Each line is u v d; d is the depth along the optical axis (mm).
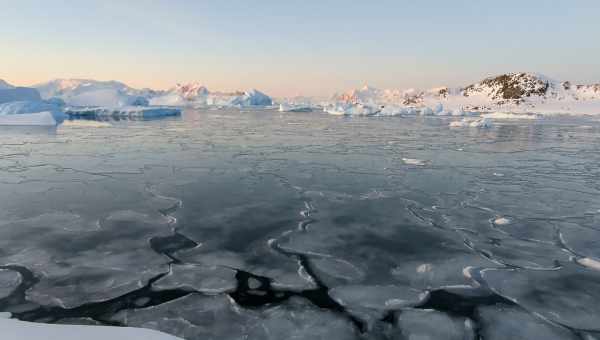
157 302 3350
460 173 9086
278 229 5180
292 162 10234
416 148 13508
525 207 6383
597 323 3172
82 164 9539
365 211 6023
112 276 3797
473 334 3018
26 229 5004
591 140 16906
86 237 4777
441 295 3582
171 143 14023
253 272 3951
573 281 3857
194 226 5246
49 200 6344
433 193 7195
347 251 4523
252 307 3312
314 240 4832
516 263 4258
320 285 3717
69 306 3256
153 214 5707
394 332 3025
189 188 7277
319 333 2986
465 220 5684
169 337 2283
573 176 8906
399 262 4250
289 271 3984
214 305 3324
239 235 4949
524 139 17156
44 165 9367
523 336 3006
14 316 3092
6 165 9336
